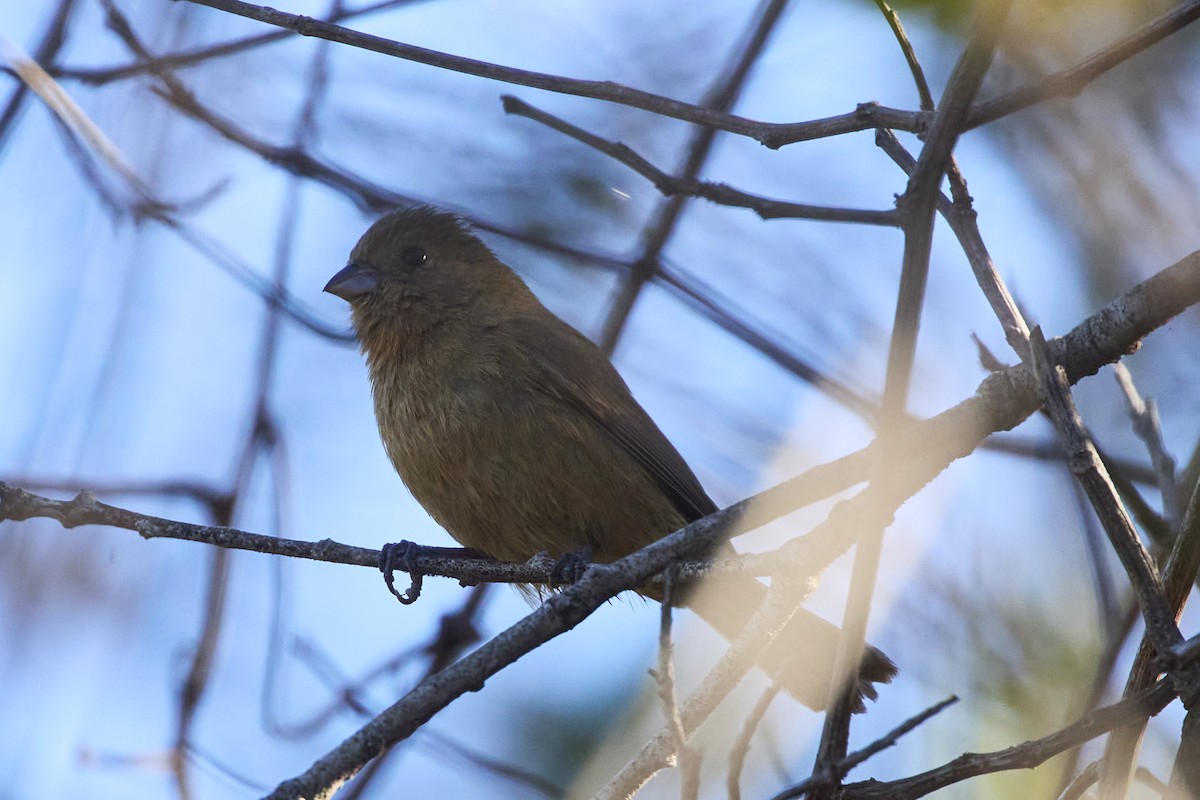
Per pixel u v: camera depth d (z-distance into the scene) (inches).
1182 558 267.3
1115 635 323.3
